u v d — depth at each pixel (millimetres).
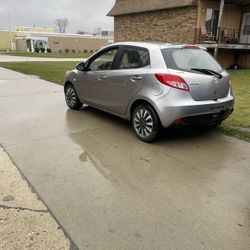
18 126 5020
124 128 5012
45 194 2852
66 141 4332
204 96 4023
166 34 17797
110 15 21219
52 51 56312
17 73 13211
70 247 2146
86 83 5516
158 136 4230
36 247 2139
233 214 2588
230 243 2219
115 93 4758
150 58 4148
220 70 4465
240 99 7812
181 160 3727
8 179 3135
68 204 2691
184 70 3936
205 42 16094
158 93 3943
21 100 7195
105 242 2207
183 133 4801
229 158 3818
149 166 3531
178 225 2424
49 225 2387
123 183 3102
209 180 3211
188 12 16250
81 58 30344
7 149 3975
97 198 2801
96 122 5352
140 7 18891
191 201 2783
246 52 18391
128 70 4449
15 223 2402
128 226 2396
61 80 10789
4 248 2121
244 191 2992
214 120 4273
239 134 4766
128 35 20578
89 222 2439
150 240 2238
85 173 3309
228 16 17625
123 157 3783
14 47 58094
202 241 2236
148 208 2656
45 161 3607
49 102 7016
